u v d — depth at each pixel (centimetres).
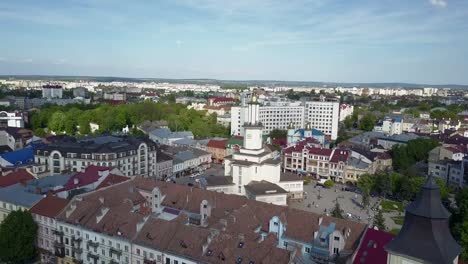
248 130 16975
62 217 11400
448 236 5562
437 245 5356
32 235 11438
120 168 18925
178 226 10081
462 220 12231
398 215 16700
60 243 11388
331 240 9781
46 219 11700
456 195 15875
